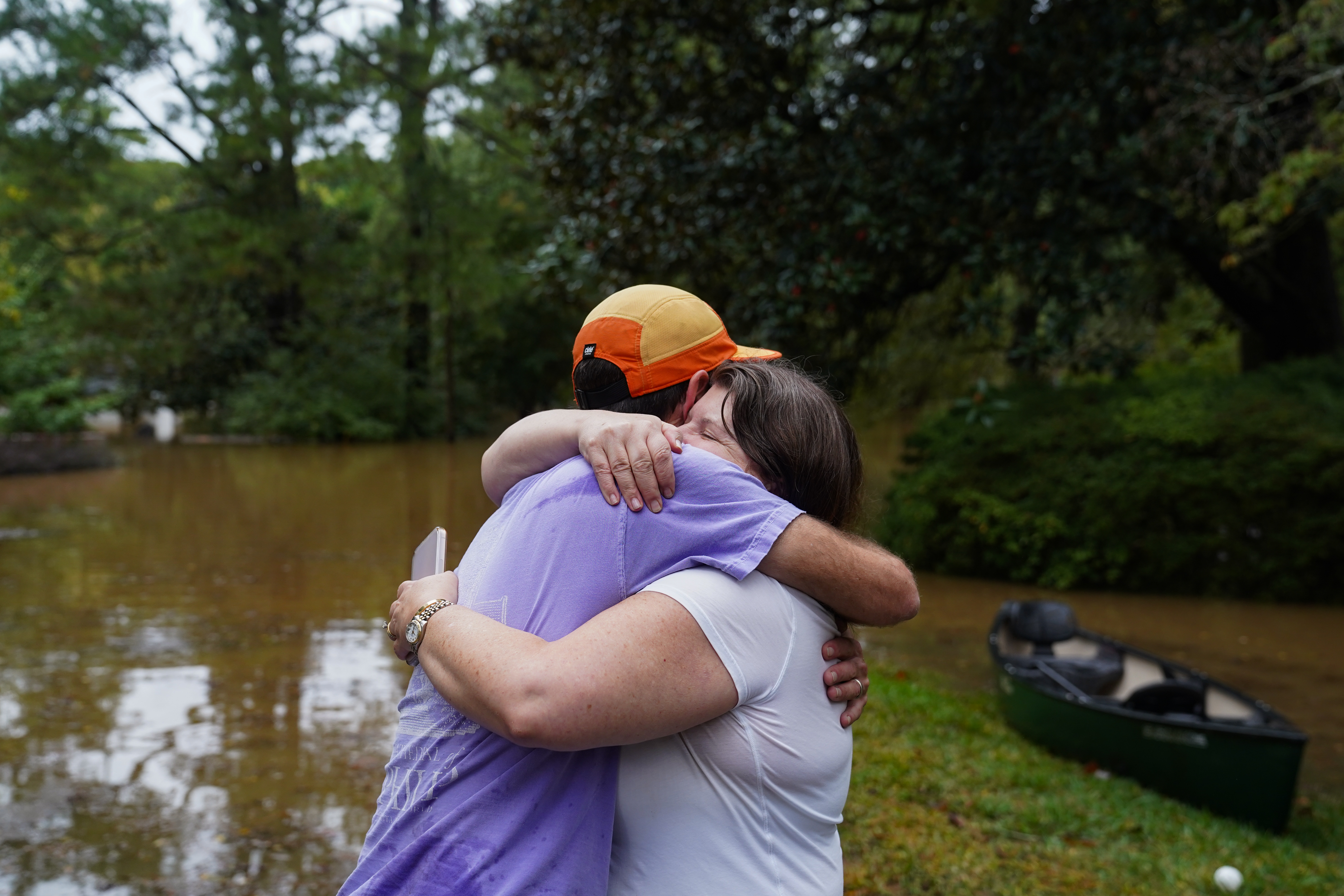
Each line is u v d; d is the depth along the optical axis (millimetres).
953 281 15086
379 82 30781
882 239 10023
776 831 1477
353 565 13312
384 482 22406
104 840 5133
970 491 13828
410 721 1527
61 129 28922
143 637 9555
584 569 1457
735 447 1675
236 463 25891
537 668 1337
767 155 10531
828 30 12703
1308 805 6508
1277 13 11305
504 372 38031
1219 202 13070
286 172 30609
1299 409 13195
